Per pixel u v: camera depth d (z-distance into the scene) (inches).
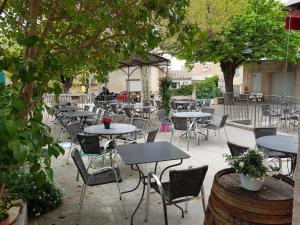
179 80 1097.4
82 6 65.8
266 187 78.5
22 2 74.1
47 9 72.4
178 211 120.6
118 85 879.7
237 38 486.9
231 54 519.8
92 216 116.0
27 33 68.3
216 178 82.0
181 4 68.5
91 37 80.4
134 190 135.1
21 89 58.7
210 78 791.1
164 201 95.7
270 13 504.7
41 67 58.4
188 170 91.2
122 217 115.5
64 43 78.4
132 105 390.9
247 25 478.0
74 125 198.8
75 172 167.9
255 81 791.1
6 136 37.9
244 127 315.3
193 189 96.4
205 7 333.4
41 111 60.6
